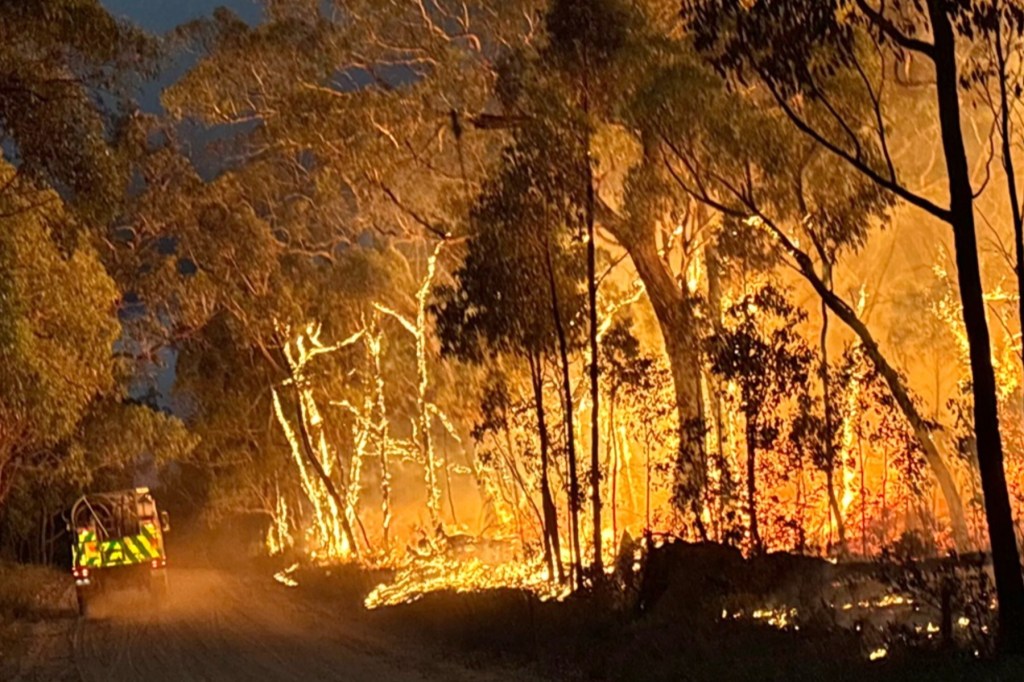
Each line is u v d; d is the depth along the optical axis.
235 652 21.91
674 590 18.94
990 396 12.95
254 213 43.94
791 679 13.30
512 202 24.30
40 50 19.80
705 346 23.19
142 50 20.23
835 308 21.25
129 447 44.81
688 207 27.17
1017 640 12.56
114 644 25.39
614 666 16.05
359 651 20.88
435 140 33.84
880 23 13.95
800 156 22.09
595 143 25.22
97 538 35.25
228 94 34.97
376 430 47.00
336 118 33.34
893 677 12.42
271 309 45.00
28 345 24.81
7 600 35.72
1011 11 14.20
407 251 43.03
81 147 19.98
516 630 20.12
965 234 13.09
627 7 23.62
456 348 25.73
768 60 14.80
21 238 25.69
